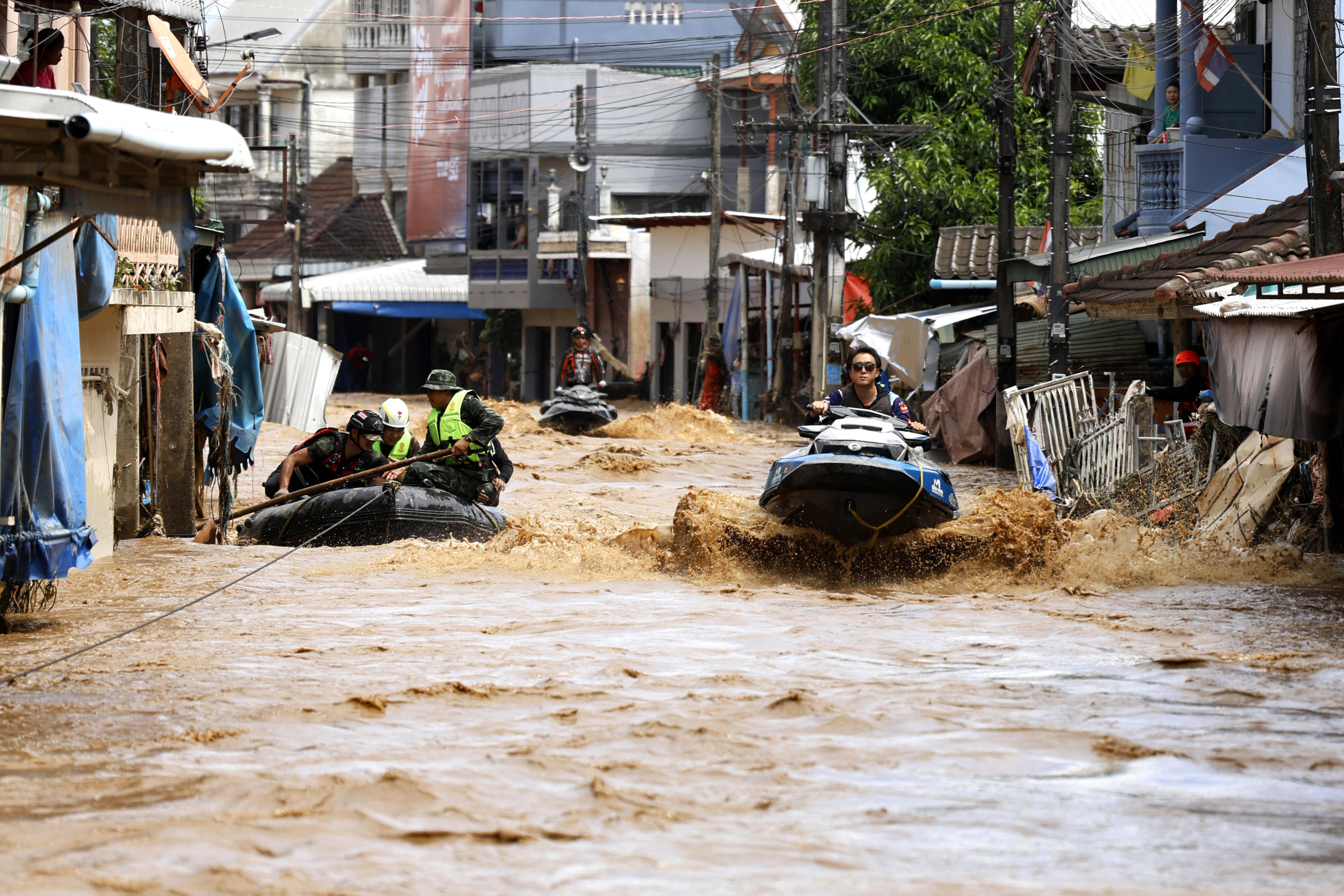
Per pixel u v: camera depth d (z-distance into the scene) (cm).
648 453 6894
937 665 2041
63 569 2436
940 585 2948
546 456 6781
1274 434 3200
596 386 8650
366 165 15212
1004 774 1462
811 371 9050
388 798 1357
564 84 13350
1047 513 3020
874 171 9075
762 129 7981
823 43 8044
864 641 2245
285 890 1103
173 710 1755
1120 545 3144
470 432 3750
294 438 7838
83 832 1259
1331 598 2714
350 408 11194
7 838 1242
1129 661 2061
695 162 13225
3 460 2333
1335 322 3012
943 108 9044
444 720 1695
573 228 13288
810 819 1303
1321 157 3712
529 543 3362
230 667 2042
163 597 2761
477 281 13675
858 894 1098
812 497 2855
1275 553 3147
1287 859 1194
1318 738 1605
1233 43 5994
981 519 3023
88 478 3262
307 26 15362
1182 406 4588
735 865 1170
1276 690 1855
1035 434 4488
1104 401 6047
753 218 11431
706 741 1584
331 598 2738
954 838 1249
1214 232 5681
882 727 1656
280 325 4941
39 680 1950
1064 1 5562
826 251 8156
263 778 1427
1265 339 3250
